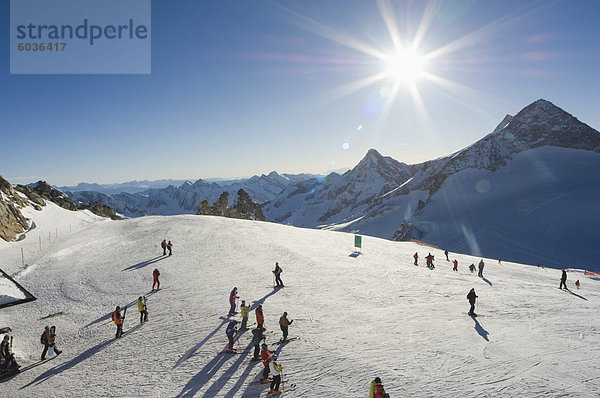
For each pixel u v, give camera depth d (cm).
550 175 15762
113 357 1661
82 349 1827
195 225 5300
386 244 5622
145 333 1905
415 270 3453
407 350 1516
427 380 1257
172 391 1284
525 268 4881
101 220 8638
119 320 1912
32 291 2970
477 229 11375
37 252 4525
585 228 9169
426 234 12781
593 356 1470
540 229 9862
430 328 1792
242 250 3853
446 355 1469
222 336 1750
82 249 4338
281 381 1279
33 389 1454
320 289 2528
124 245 4356
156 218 6706
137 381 1391
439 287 2719
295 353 1504
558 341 1641
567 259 7825
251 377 1343
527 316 2048
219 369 1422
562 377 1281
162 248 4034
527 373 1312
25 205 7525
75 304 2592
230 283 2712
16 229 5944
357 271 3136
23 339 2066
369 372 1319
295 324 1847
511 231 10362
